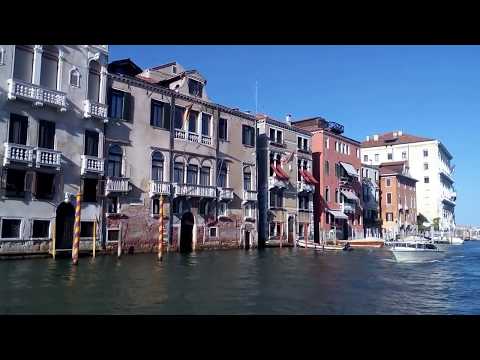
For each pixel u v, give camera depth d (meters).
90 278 15.36
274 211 38.28
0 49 20.73
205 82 32.34
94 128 24.69
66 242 23.30
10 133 21.19
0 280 14.30
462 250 45.31
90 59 24.47
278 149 39.19
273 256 28.61
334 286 15.27
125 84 26.84
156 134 28.42
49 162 22.12
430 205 70.50
